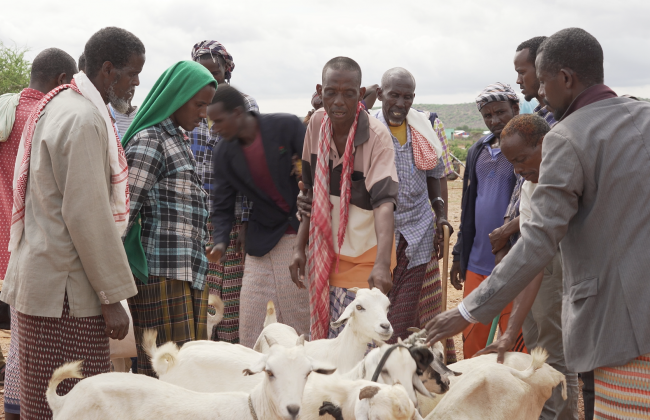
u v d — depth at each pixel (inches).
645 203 133.4
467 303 150.1
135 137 197.0
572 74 145.2
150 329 185.0
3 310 267.4
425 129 254.5
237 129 220.7
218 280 283.1
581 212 141.7
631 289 133.3
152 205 199.5
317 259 205.5
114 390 148.6
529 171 183.5
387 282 192.9
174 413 147.8
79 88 167.8
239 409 151.1
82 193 156.9
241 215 255.6
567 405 203.9
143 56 182.5
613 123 137.7
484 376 157.5
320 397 150.4
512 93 247.8
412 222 239.9
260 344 215.2
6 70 1050.1
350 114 196.4
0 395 256.7
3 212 240.1
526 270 142.3
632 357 132.9
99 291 161.6
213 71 298.8
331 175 205.9
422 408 173.6
